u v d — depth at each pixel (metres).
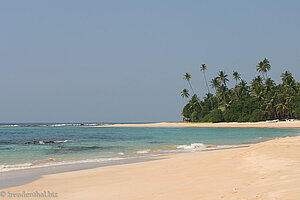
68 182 11.32
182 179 9.98
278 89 104.88
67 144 33.75
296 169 9.20
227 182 8.54
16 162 18.56
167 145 30.95
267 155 13.16
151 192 8.38
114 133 67.31
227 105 114.38
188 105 134.88
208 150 24.28
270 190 6.69
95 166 16.31
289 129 74.31
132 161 18.20
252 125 92.62
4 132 76.19
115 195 8.46
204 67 131.75
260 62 112.44
